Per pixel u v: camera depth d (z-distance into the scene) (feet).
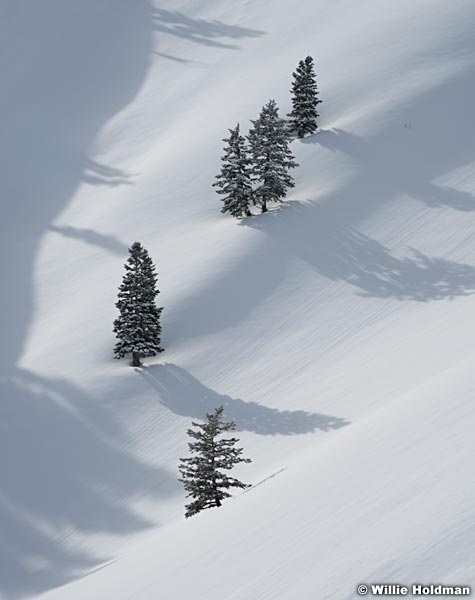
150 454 618.44
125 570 237.86
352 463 175.42
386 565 112.88
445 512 116.67
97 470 614.34
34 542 558.97
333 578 119.75
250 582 142.31
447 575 101.96
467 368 200.34
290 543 148.77
